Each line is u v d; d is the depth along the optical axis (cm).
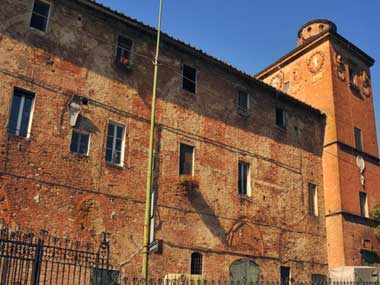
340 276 2456
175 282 1650
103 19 1912
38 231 1519
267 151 2434
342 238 2520
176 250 1881
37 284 1118
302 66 3111
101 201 1708
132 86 1934
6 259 1325
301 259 2406
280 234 2344
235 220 2150
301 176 2584
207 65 2278
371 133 3039
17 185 1514
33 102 1630
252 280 2133
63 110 1694
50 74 1692
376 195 2888
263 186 2345
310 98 2970
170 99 2059
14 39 1633
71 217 1612
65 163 1647
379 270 2523
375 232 2734
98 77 1830
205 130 2161
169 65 2100
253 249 2188
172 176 1962
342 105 2870
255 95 2486
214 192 2106
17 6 1673
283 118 2616
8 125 1545
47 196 1573
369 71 3241
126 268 1709
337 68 2938
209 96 2238
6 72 1582
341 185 2644
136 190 1825
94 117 1777
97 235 1666
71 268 1570
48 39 1722
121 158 1827
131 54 1977
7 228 1389
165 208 1895
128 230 1756
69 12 1811
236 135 2302
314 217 2573
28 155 1563
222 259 2038
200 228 1997
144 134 1919
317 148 2762
